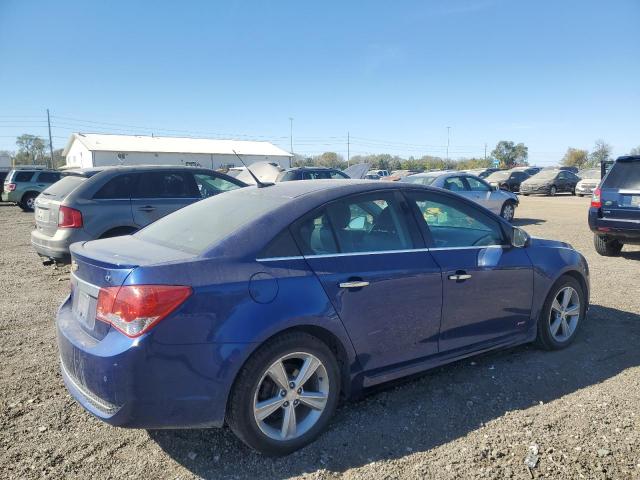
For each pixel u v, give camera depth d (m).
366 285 3.36
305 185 3.79
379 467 2.98
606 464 2.96
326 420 3.27
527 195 32.03
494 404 3.70
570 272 4.78
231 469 2.98
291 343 3.07
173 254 3.08
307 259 3.24
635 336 5.07
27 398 3.85
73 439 3.29
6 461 3.04
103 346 2.79
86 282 3.11
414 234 3.79
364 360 3.44
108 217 7.38
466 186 14.73
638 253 10.01
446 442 3.22
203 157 70.56
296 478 2.90
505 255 4.24
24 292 7.06
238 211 3.50
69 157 77.81
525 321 4.42
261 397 3.07
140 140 72.25
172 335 2.75
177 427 2.83
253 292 2.97
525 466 2.96
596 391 3.88
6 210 23.78
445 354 3.90
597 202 9.01
